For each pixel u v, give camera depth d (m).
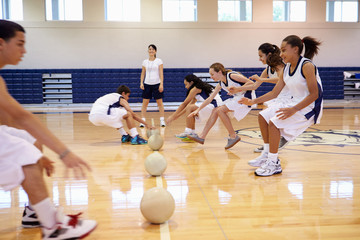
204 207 2.23
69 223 1.47
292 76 2.96
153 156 3.06
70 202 2.35
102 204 2.31
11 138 1.37
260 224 1.94
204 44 11.50
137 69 11.08
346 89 11.74
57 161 3.64
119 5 11.23
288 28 11.67
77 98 11.03
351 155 3.87
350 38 11.91
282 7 11.79
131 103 11.19
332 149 4.21
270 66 3.88
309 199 2.38
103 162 3.61
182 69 11.20
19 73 10.68
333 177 2.96
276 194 2.50
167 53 11.43
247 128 6.25
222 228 1.89
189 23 11.38
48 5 11.02
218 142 4.88
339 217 2.04
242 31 11.55
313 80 2.84
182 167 3.38
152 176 3.04
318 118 3.03
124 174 3.11
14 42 1.44
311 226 1.91
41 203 1.39
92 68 11.20
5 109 1.27
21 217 2.11
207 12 11.40
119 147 4.52
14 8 10.94
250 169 3.28
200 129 6.36
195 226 1.92
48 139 1.32
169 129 6.28
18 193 2.59
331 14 12.01
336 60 11.95
